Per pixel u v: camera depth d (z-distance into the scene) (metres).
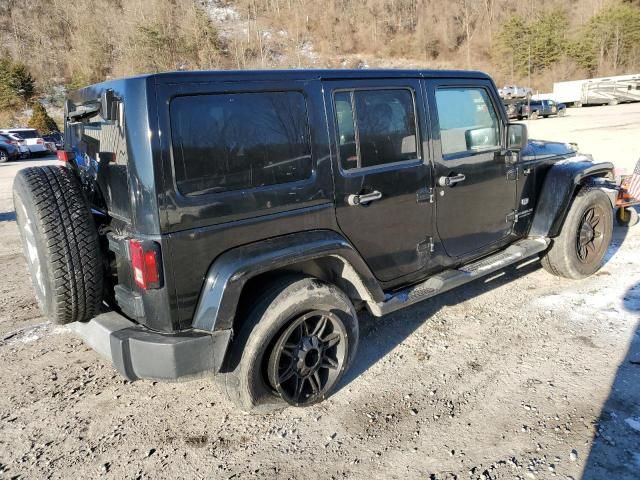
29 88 58.94
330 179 3.16
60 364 3.89
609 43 63.22
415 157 3.64
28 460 2.85
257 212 2.85
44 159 26.33
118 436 3.04
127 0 78.62
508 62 67.88
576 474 2.58
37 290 3.18
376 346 3.98
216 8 92.38
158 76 2.54
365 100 3.35
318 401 3.20
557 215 4.61
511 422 3.00
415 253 3.74
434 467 2.69
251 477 2.68
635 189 6.43
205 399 3.40
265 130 2.88
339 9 88.12
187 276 2.67
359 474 2.67
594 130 21.25
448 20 83.06
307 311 3.01
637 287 4.80
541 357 3.69
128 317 2.97
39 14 82.81
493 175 4.21
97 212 3.15
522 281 5.13
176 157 2.58
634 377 3.38
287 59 79.38
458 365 3.65
